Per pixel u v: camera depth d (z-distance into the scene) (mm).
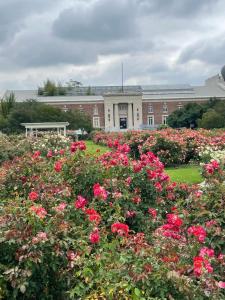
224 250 6125
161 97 115188
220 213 6629
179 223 5891
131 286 4562
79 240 5480
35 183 8586
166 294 4574
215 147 22969
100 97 114438
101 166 8734
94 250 5547
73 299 4891
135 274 4668
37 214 5375
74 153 9438
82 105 113188
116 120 113625
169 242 5441
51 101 111938
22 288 4730
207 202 6883
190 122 95250
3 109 90688
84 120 83188
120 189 8250
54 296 5289
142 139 25969
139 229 7785
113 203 7707
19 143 21516
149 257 4918
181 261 5117
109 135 43938
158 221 7961
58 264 5230
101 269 4949
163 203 8836
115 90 124750
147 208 8492
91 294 4719
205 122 82062
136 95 113438
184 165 23125
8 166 10438
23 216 5367
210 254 5305
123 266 4828
